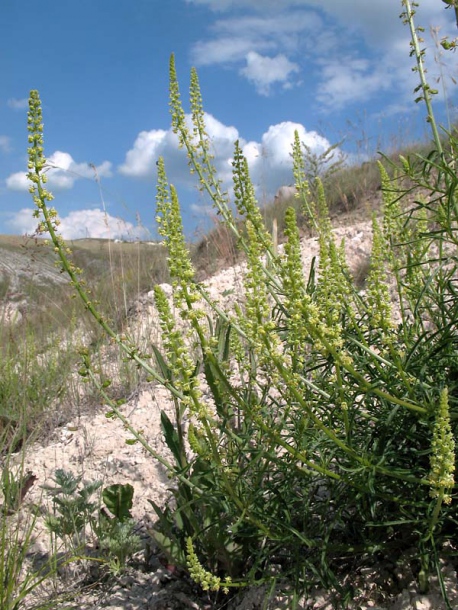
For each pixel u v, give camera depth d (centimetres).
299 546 250
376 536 248
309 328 211
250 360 303
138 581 305
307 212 376
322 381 264
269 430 216
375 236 250
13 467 432
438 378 253
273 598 253
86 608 289
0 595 267
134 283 905
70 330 650
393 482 239
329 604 241
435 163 258
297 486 292
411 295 311
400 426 241
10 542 314
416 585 234
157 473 398
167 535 276
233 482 240
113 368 578
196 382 220
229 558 268
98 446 443
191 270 211
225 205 333
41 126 240
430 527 210
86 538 345
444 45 250
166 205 261
